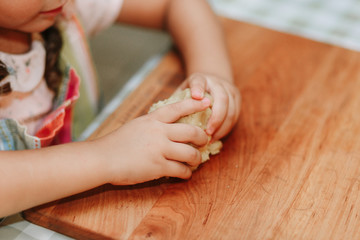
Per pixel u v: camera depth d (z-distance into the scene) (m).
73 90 0.60
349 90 0.57
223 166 0.50
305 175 0.49
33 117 0.58
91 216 0.46
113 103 0.63
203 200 0.47
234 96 0.54
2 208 0.44
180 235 0.44
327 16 0.73
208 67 0.58
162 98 0.56
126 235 0.44
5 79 0.54
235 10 0.74
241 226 0.45
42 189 0.45
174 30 0.65
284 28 0.71
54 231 0.46
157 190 0.48
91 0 0.68
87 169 0.46
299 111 0.55
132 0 0.69
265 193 0.47
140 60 1.24
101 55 1.25
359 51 0.63
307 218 0.45
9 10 0.48
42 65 0.59
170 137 0.48
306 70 0.60
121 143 0.47
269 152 0.51
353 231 0.44
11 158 0.45
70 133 0.63
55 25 0.62
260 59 0.62
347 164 0.50
